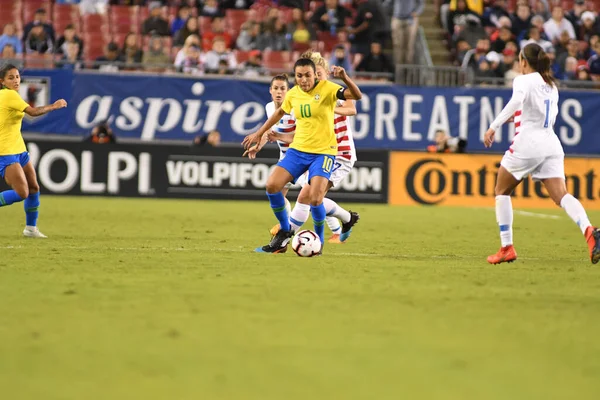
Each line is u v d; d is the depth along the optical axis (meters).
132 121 63.59
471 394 14.16
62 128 62.84
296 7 79.62
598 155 66.19
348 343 17.50
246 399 13.67
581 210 29.31
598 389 14.52
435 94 65.31
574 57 72.56
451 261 31.83
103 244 35.12
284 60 72.88
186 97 63.84
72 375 14.91
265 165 63.84
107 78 63.16
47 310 20.25
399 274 27.52
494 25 78.38
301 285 24.55
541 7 81.19
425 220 52.22
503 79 66.69
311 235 31.55
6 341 17.19
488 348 17.34
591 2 83.44
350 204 64.12
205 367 15.53
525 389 14.48
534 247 38.75
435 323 19.66
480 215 57.00
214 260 29.91
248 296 22.52
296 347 17.08
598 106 65.94
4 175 36.03
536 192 65.81
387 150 64.50
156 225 44.88
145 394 13.85
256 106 64.44
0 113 35.56
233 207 58.47
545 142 29.50
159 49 68.12
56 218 47.44
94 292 22.72
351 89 29.94
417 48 76.88
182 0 78.81
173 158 63.31
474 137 65.75
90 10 78.00
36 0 78.31
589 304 22.62
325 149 30.84
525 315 20.88
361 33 74.88
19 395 13.73
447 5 79.50
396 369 15.64
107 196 62.94
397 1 75.31
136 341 17.31
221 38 69.44
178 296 22.31
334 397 13.86
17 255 30.39
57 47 70.19
